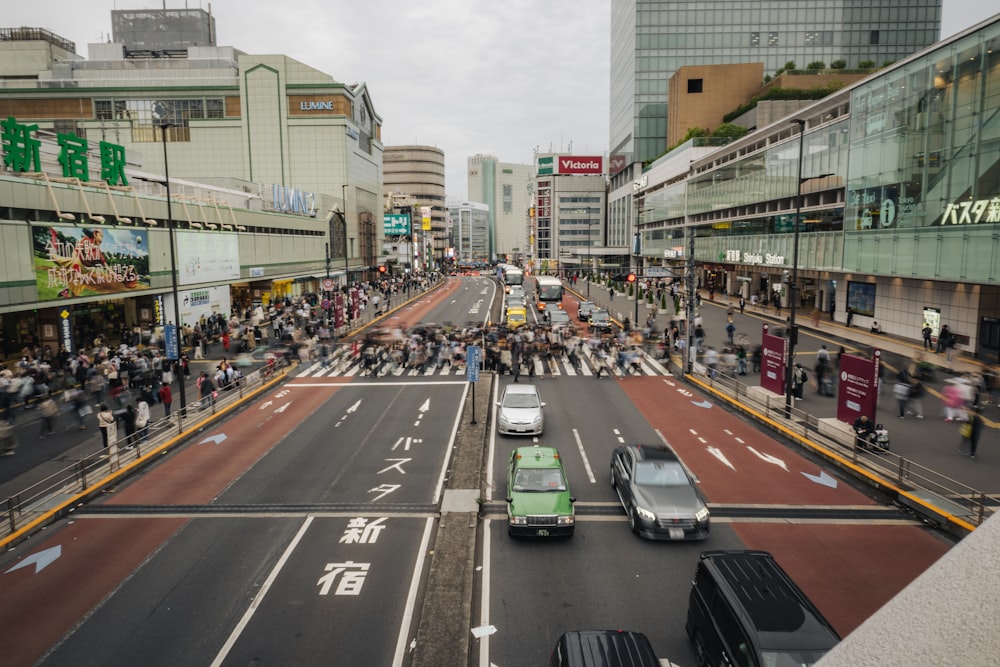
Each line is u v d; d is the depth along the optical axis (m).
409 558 14.48
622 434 23.91
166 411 26.28
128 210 40.59
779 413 25.38
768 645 8.72
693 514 14.95
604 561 14.29
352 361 39.25
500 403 26.50
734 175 67.62
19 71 101.31
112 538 15.61
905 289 40.59
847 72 82.62
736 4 108.38
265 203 67.75
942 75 32.59
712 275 80.88
